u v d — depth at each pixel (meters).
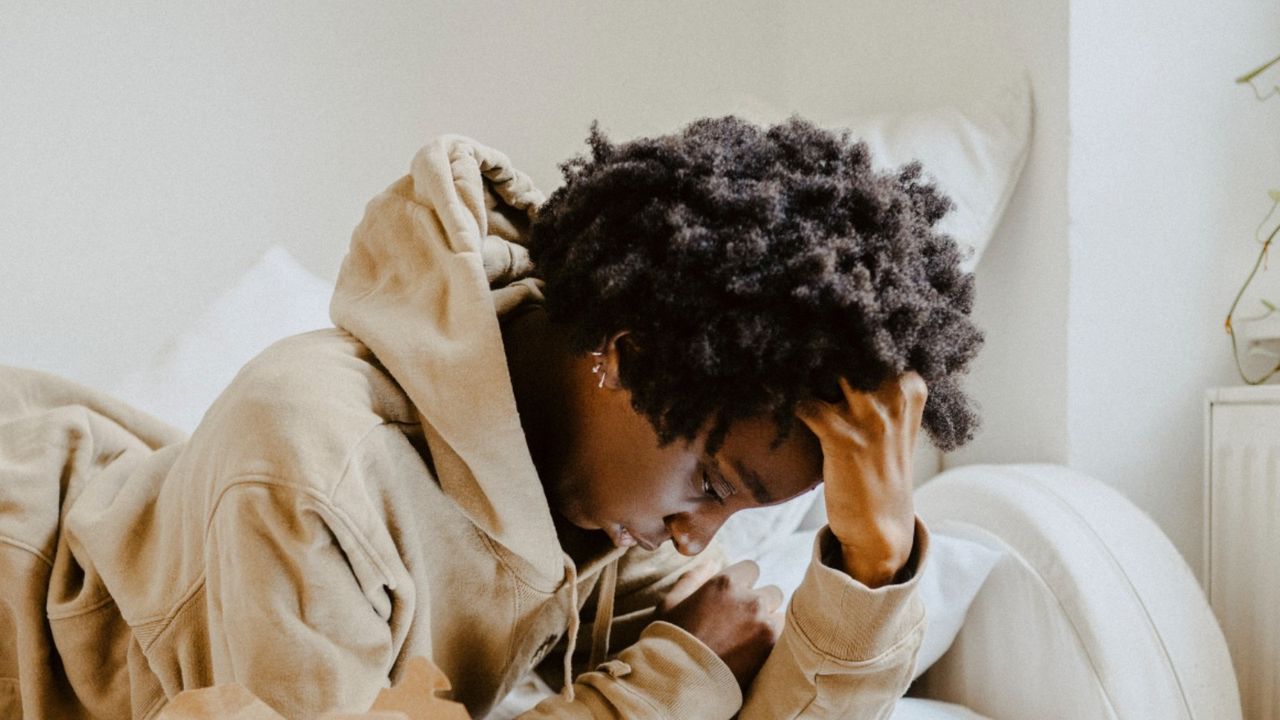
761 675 0.85
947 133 1.40
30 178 1.49
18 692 0.84
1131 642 1.08
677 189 0.69
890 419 0.73
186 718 0.37
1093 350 1.34
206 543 0.67
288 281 1.40
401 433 0.74
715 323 0.66
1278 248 1.44
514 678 0.91
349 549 0.65
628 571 0.99
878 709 0.83
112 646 0.80
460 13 1.69
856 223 0.69
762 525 1.34
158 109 1.55
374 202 0.85
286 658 0.63
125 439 0.95
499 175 0.88
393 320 0.77
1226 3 1.41
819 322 0.66
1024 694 1.16
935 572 1.17
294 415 0.66
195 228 1.57
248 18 1.59
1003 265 1.45
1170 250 1.38
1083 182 1.33
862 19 1.73
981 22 1.49
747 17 1.89
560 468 0.79
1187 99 1.39
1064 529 1.15
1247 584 1.22
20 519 0.82
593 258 0.70
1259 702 1.20
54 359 1.50
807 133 0.74
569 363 0.78
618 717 0.80
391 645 0.69
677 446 0.71
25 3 1.49
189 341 1.29
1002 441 1.45
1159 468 1.38
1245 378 1.42
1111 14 1.35
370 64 1.64
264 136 1.59
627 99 1.79
